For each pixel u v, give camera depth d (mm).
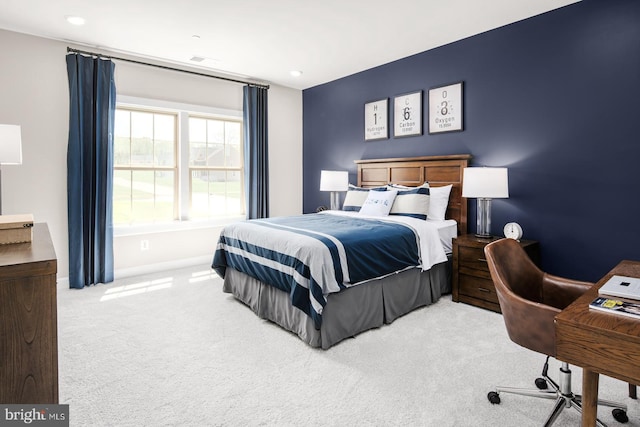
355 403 1807
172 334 2611
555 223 3100
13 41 3383
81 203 3666
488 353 2314
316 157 5512
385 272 2719
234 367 2152
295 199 5707
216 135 4926
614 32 2723
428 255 3111
